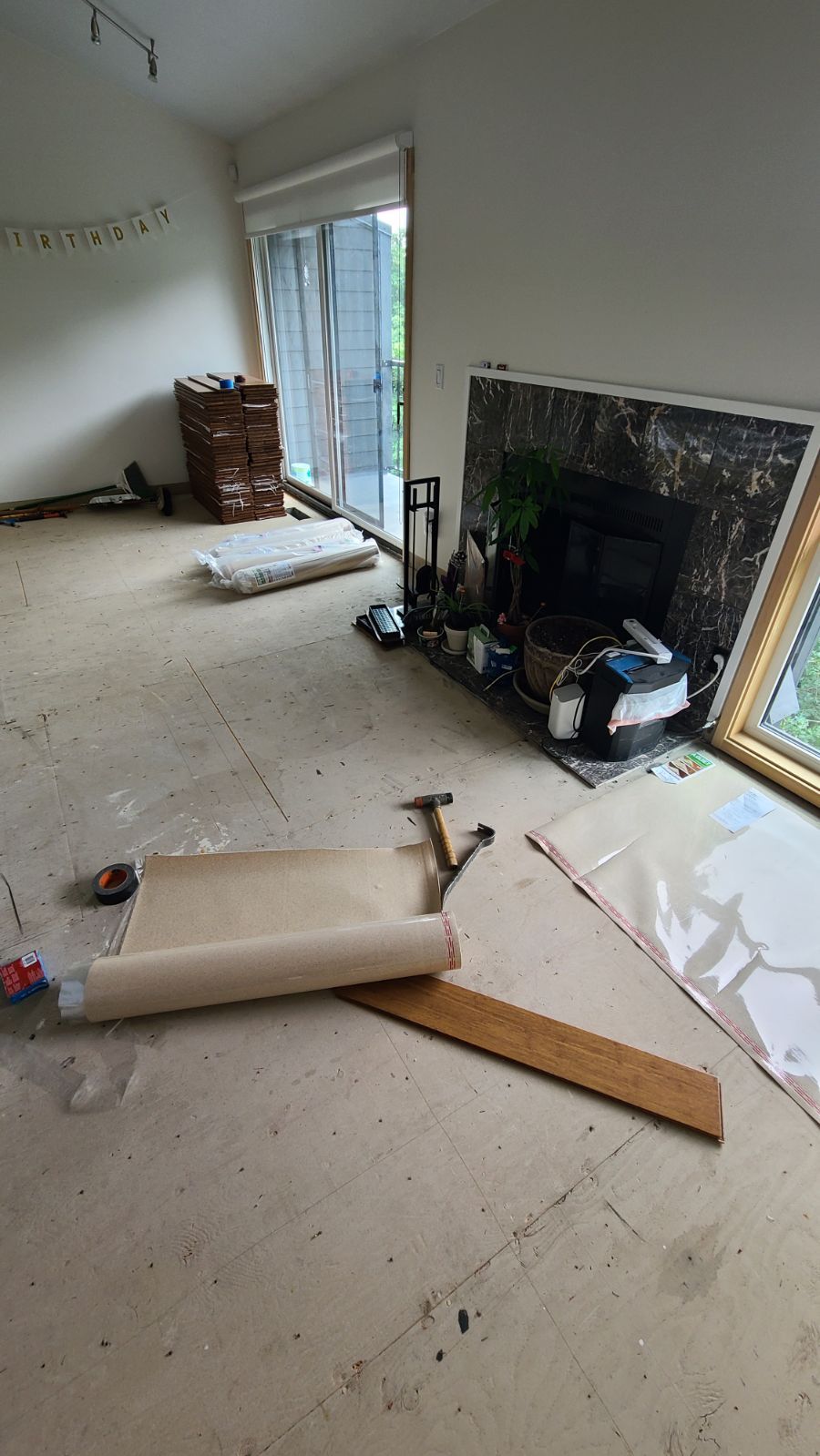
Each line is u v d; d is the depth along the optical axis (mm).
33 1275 1068
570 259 2211
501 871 1811
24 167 3785
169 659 2828
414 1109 1296
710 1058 1388
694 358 1947
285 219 3965
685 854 1871
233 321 4801
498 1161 1220
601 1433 923
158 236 4301
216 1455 898
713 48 1634
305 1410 938
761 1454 909
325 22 2627
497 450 2777
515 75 2184
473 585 2980
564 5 1946
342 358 4059
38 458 4512
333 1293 1051
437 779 2152
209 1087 1324
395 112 2801
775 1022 1454
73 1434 915
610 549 2387
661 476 2139
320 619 3209
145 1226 1127
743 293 1771
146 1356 987
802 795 2062
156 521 4488
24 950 1574
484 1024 1431
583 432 2355
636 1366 983
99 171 3982
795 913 1699
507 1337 1009
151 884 1713
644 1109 1299
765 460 1848
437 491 3033
